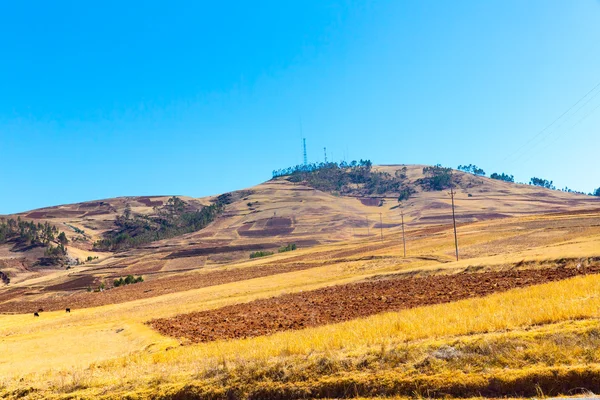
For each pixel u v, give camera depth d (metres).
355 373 15.75
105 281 185.12
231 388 16.47
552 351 14.27
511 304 23.58
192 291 88.62
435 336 18.23
